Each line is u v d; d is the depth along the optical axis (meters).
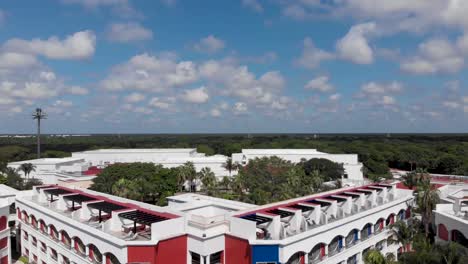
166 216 43.56
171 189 123.25
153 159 166.75
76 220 47.25
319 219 47.06
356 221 50.69
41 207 54.97
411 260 38.81
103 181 117.88
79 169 140.12
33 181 120.50
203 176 136.75
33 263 58.25
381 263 43.38
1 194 69.25
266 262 38.59
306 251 41.69
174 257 40.31
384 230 57.62
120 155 174.25
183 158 164.62
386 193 64.75
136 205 49.81
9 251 57.22
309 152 174.25
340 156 165.38
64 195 54.47
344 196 55.84
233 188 119.94
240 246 39.84
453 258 37.31
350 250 49.56
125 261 38.06
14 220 69.19
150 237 41.47
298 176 125.00
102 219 48.78
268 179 134.25
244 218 43.00
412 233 54.97
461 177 102.88
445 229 52.81
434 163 172.50
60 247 49.41
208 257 39.50
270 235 42.12
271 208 47.91
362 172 160.12
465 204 56.06
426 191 63.38
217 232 41.72
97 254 43.19
